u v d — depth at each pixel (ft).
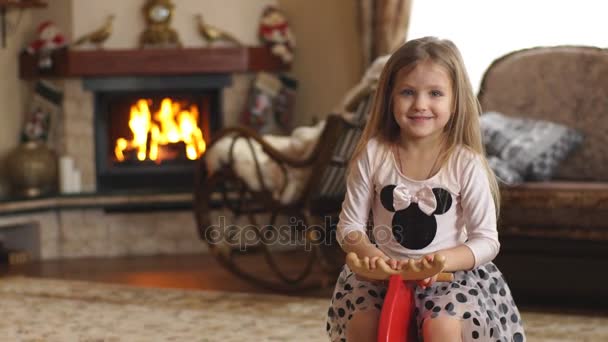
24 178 17.81
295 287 13.73
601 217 11.87
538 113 14.26
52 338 10.99
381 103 7.06
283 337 10.87
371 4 17.30
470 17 16.71
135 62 18.20
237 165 13.78
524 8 16.15
